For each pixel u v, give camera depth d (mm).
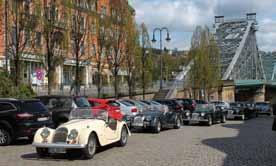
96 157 12875
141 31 44656
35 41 30328
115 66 40062
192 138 18953
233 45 107062
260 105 50094
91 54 40844
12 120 15906
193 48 64938
